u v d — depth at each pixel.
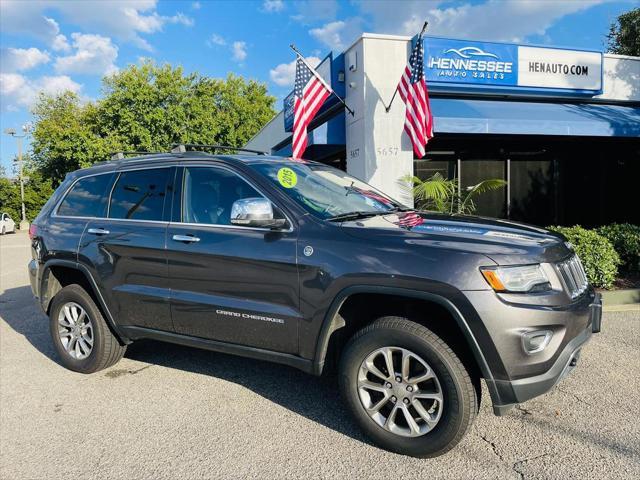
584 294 3.15
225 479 2.83
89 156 31.83
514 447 3.06
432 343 2.83
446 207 8.57
